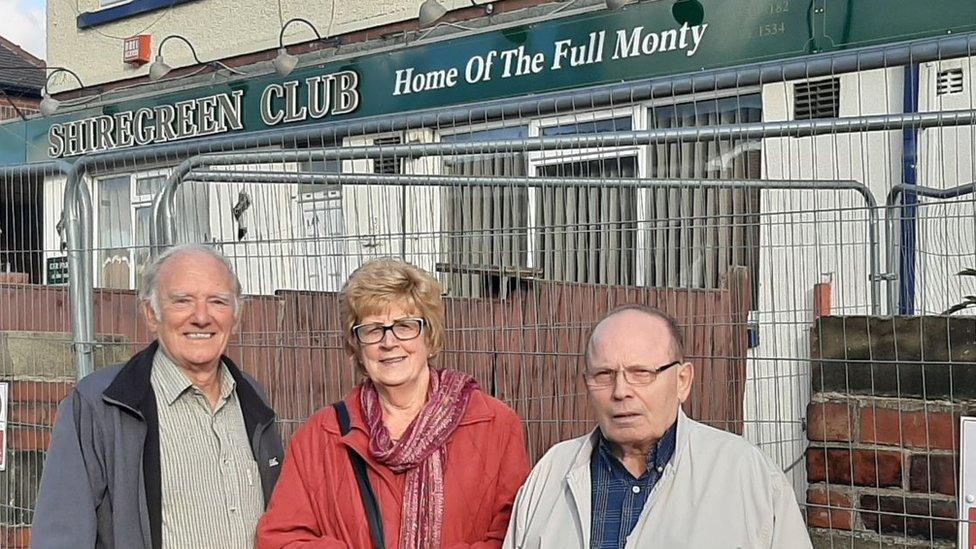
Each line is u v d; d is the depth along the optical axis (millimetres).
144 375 3299
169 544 3227
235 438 3414
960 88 5715
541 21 8938
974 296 4320
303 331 4598
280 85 10820
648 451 2936
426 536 3109
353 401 3334
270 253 4953
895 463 3516
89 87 13195
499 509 3236
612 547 2859
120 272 5227
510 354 4332
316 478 3248
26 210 5273
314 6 10867
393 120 4379
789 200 4617
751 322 4059
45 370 4926
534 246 4387
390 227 4820
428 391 3303
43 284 5199
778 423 3947
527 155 4504
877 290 4305
